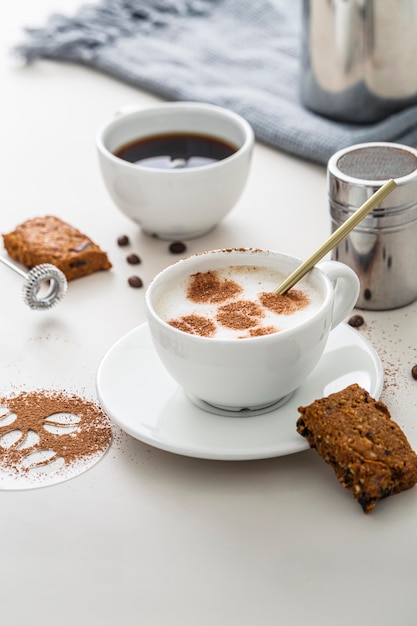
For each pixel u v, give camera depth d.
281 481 0.78
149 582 0.73
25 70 1.26
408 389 0.83
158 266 0.96
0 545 0.76
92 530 0.76
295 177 1.06
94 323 0.91
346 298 0.83
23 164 1.10
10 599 0.73
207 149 1.00
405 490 0.77
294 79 1.16
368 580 0.73
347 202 0.87
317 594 0.72
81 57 1.25
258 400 0.79
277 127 1.08
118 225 1.01
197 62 1.20
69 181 1.07
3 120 1.17
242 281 0.82
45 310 0.91
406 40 1.04
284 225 1.00
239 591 0.73
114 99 1.19
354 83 1.06
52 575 0.74
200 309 0.80
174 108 1.00
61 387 0.85
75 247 0.95
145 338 0.85
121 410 0.80
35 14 1.37
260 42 1.22
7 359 0.88
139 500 0.78
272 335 0.76
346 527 0.75
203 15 1.28
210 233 0.99
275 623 0.71
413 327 0.89
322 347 0.79
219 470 0.79
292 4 1.30
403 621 0.71
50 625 0.72
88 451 0.80
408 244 0.88
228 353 0.76
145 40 1.24
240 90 1.14
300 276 0.80
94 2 1.36
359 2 1.04
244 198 1.03
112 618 0.72
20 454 0.80
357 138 1.05
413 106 1.08
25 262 0.96
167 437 0.78
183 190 0.94
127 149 0.99
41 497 0.78
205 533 0.76
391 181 0.80
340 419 0.76
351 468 0.75
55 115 1.17
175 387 0.82
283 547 0.75
